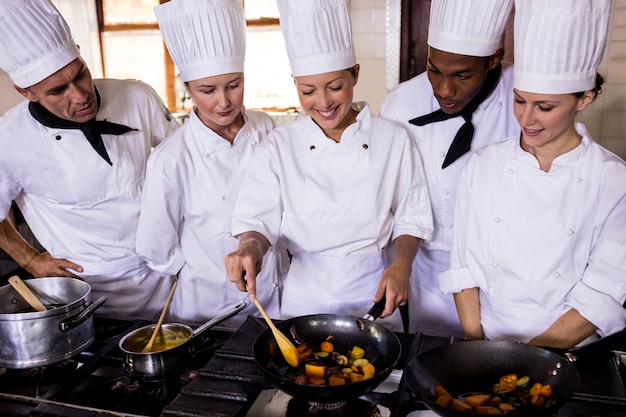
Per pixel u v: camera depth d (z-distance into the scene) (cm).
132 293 198
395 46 441
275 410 120
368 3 437
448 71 156
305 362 121
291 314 174
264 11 496
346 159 163
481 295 157
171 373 130
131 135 192
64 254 196
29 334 135
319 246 166
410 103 184
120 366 139
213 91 168
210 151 180
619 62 389
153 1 512
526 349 117
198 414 113
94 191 187
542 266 143
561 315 144
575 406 113
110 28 522
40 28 158
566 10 123
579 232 140
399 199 171
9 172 186
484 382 116
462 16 149
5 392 135
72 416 116
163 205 180
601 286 136
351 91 158
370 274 168
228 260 144
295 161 166
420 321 201
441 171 181
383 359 123
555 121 132
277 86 512
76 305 141
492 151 152
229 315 143
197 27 160
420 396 105
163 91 531
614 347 129
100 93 189
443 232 186
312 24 145
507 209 146
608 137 406
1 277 393
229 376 125
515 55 136
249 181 169
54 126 176
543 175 141
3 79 478
